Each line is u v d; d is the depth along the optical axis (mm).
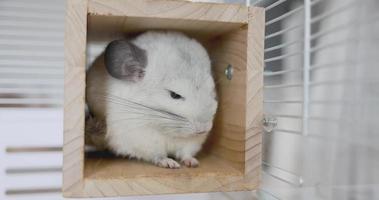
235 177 437
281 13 594
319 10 552
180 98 460
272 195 521
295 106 602
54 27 726
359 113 463
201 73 479
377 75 445
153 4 417
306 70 444
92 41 602
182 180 423
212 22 443
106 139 490
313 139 551
